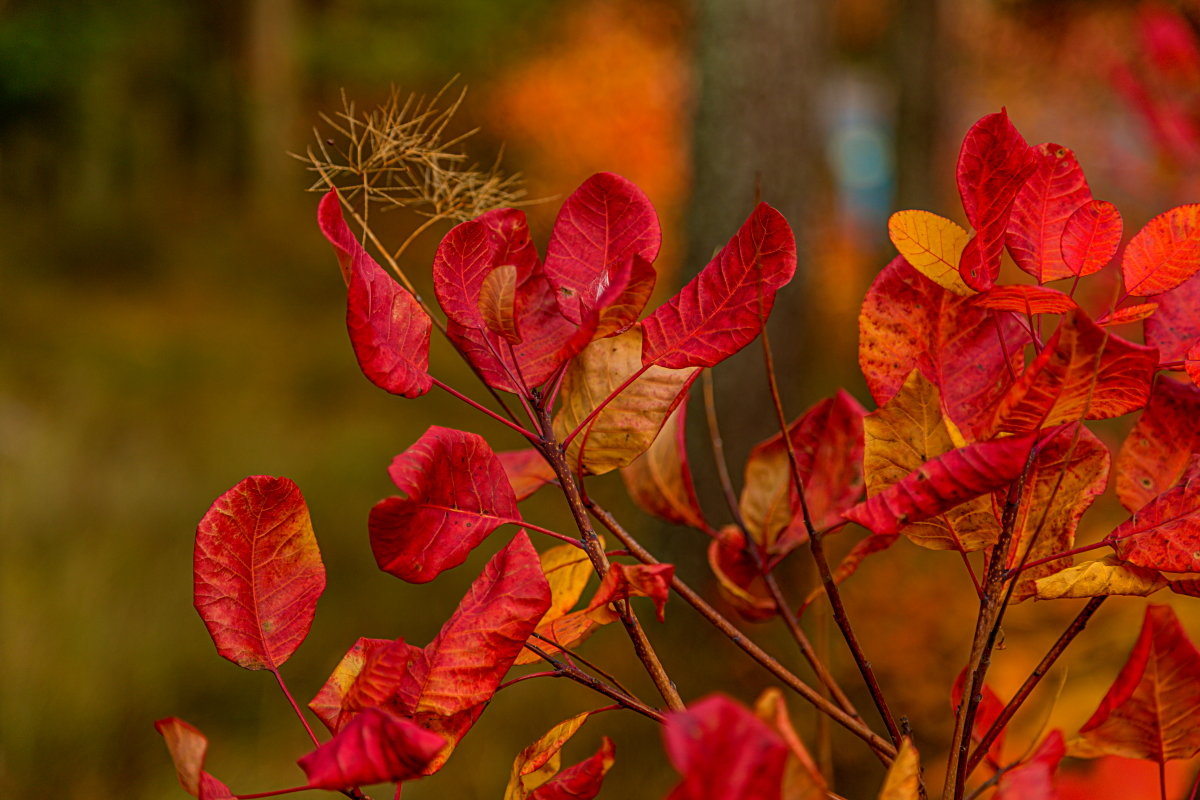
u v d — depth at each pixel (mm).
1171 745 1114
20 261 14141
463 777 4273
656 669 1146
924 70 10758
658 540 5754
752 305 1143
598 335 1136
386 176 1156
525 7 16359
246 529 1137
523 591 1120
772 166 6051
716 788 1001
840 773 3891
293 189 18297
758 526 1245
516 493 1201
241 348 11953
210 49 18000
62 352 11039
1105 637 2553
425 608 5848
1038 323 1165
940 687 4262
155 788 4250
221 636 1133
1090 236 1134
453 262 1146
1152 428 1161
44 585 5312
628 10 16156
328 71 18047
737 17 5965
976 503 1141
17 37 15609
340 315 14227
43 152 16594
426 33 16781
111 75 16672
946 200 11547
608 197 1159
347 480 7980
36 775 4191
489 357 1147
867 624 4625
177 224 16297
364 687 1114
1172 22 2586
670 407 1171
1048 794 1047
